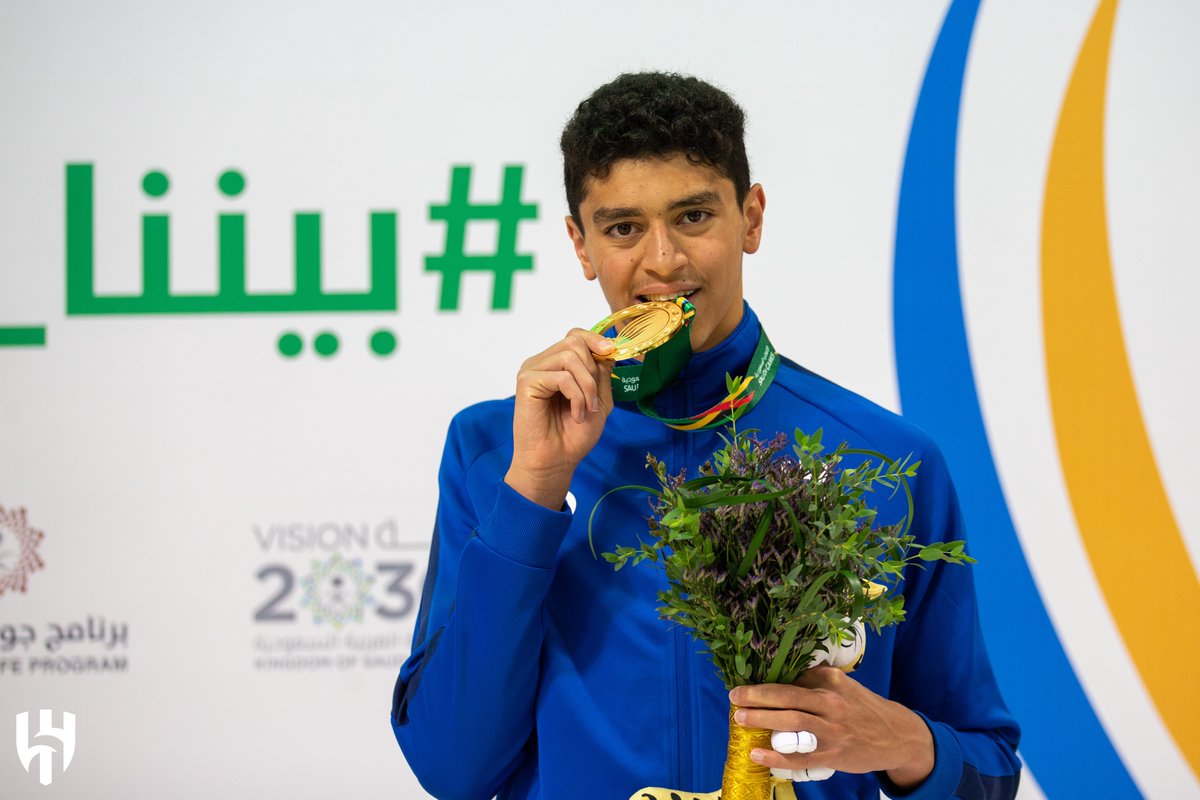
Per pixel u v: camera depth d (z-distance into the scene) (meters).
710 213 4.48
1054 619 9.30
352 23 9.71
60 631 9.60
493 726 4.45
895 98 9.53
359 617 9.59
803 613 3.66
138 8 9.75
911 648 4.88
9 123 9.72
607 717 4.48
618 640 4.54
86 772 9.56
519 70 9.70
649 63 9.64
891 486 4.71
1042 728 9.28
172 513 9.64
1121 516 9.30
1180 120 9.34
